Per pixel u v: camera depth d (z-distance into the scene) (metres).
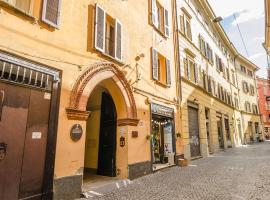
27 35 5.05
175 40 13.45
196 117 14.88
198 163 11.60
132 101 8.52
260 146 23.12
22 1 5.31
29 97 4.97
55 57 5.68
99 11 7.38
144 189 6.39
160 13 12.49
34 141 4.94
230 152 17.48
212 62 20.47
